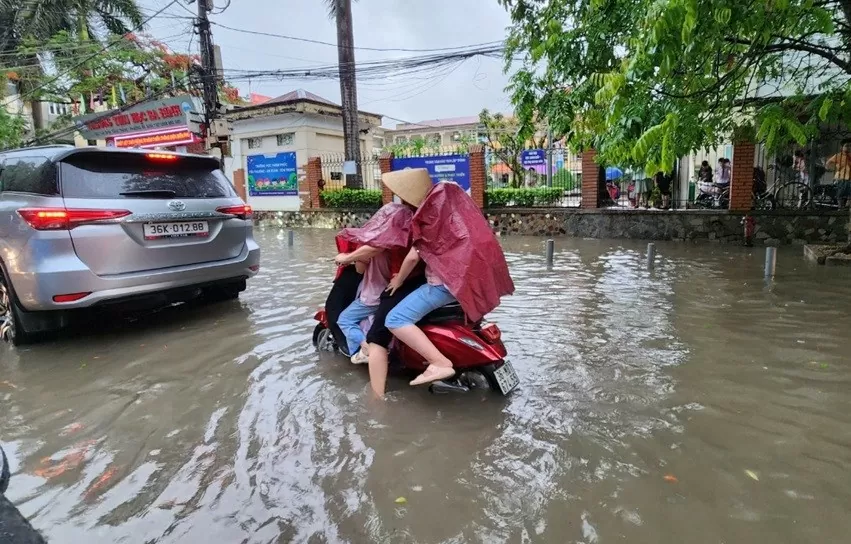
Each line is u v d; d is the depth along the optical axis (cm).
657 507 239
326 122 2102
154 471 279
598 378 390
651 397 355
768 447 288
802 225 1116
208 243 543
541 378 392
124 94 2211
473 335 354
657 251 1062
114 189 483
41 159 470
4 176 499
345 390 380
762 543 214
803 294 641
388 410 346
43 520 238
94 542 224
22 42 2134
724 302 612
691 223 1220
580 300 638
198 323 559
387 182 359
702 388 368
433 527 229
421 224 346
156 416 344
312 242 1370
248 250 591
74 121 2184
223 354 459
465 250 343
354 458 288
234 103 2700
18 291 461
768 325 514
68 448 305
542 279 781
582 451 288
